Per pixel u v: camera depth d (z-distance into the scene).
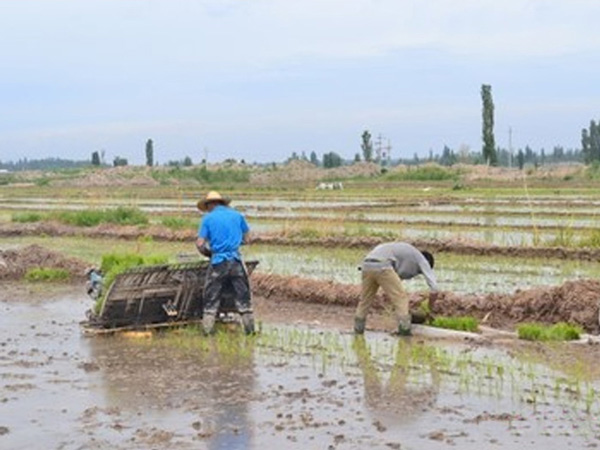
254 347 13.32
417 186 77.31
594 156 141.88
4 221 41.12
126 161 154.00
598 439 8.69
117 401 10.44
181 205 54.91
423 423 9.31
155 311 14.98
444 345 13.13
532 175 91.94
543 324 14.79
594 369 11.48
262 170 118.50
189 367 12.13
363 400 10.25
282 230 31.19
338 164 148.88
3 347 13.73
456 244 26.06
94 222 37.97
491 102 107.81
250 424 9.40
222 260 14.10
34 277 21.75
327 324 15.20
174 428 9.33
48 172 147.62
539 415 9.52
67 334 14.77
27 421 9.67
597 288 14.89
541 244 25.91
